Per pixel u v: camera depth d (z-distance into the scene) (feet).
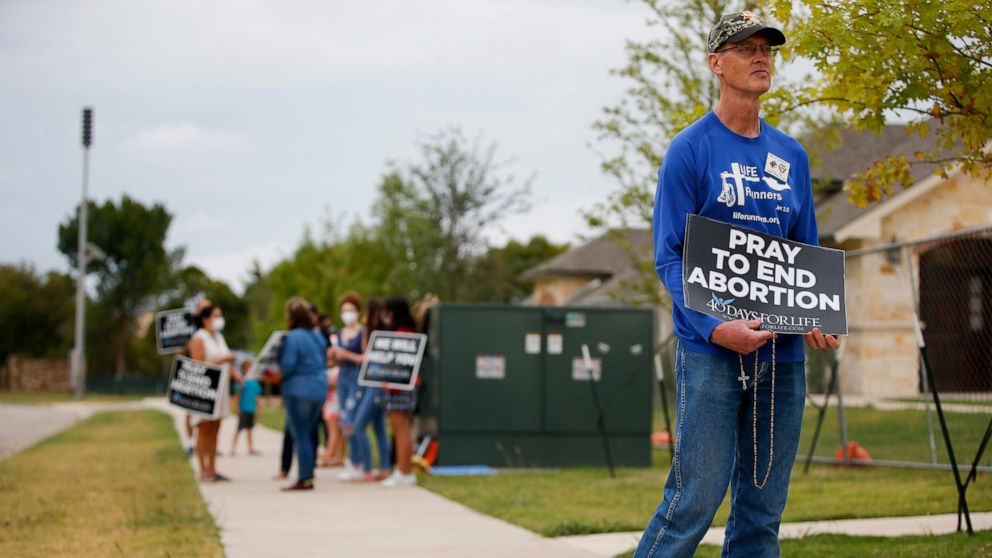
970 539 21.74
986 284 57.16
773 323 12.89
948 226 72.69
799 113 40.73
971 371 56.39
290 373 36.09
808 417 44.55
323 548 23.54
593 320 42.37
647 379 42.50
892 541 21.94
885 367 56.13
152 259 274.57
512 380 41.88
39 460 47.78
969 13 17.02
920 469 36.27
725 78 13.53
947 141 20.63
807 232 14.14
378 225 120.06
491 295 99.71
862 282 61.87
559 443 41.96
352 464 39.68
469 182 98.99
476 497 32.71
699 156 13.35
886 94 19.75
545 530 25.18
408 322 37.81
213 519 27.99
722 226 12.94
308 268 117.29
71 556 22.58
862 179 22.47
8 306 219.82
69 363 220.43
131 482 38.27
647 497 31.50
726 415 13.06
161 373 265.13
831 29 18.17
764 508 13.56
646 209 45.57
